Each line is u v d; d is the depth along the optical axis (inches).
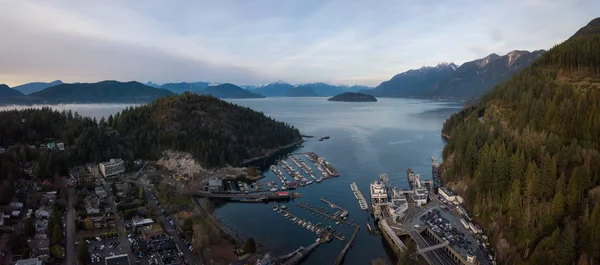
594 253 4840.1
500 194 6870.1
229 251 6245.1
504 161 6899.6
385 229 6973.4
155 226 7081.7
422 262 5964.6
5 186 7691.9
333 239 6963.6
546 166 6156.5
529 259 5300.2
